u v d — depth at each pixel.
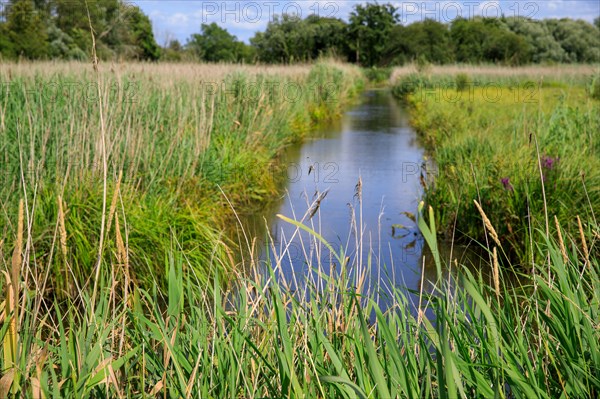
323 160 12.34
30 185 5.56
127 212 5.44
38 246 5.15
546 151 7.27
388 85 46.47
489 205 6.55
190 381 2.31
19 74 9.23
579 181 6.21
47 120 6.35
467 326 2.74
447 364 1.89
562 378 2.52
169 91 9.23
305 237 6.73
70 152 5.72
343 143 14.95
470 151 8.93
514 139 7.98
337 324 2.94
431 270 5.61
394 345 2.23
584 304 2.62
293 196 9.02
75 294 4.91
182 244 5.46
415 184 9.84
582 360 2.38
